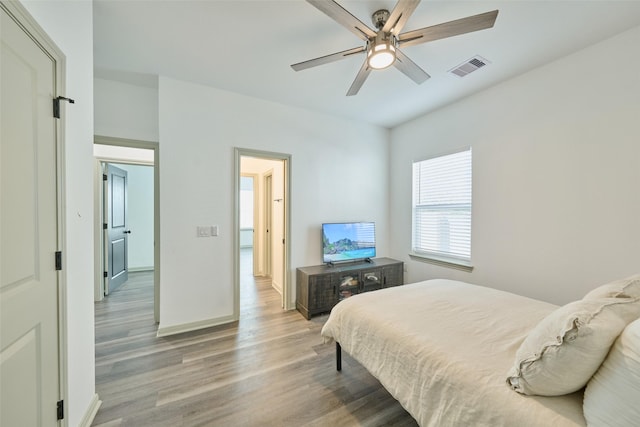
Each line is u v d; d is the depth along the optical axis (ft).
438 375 3.74
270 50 7.16
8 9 2.98
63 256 4.11
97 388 5.92
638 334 2.45
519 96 8.30
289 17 5.92
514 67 7.88
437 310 5.53
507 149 8.64
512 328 4.66
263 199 16.35
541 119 7.79
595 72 6.72
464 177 10.28
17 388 3.15
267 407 5.38
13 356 3.09
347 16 4.84
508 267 8.65
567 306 3.21
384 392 5.85
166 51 7.22
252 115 10.07
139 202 17.48
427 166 11.87
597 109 6.70
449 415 3.47
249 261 21.75
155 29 6.31
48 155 3.80
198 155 9.14
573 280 7.16
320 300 10.12
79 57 4.77
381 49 5.37
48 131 3.81
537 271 7.92
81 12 4.86
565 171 7.29
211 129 9.34
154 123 9.34
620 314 2.92
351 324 5.71
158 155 9.26
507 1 5.40
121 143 8.87
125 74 8.42
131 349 7.65
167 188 8.70
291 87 9.29
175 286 8.80
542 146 7.77
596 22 5.97
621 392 2.40
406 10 4.73
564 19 5.89
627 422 2.32
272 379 6.30
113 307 11.01
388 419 5.08
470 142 9.80
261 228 16.48
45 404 3.69
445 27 4.99
